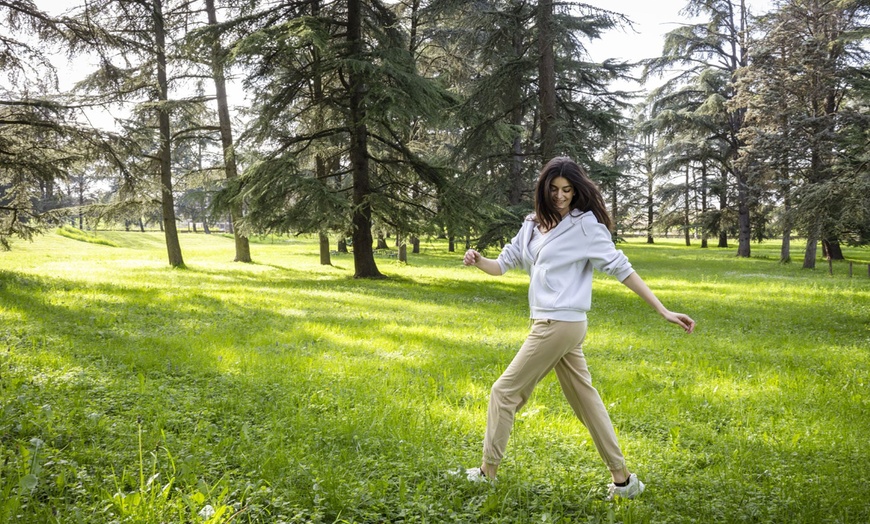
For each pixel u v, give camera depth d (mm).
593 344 8195
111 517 2594
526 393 3219
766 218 33438
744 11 34469
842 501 3088
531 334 3158
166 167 20250
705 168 39594
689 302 13930
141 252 30859
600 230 3062
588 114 21688
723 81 36062
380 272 20781
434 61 25109
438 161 21156
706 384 6023
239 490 3000
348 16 18188
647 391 5691
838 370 6820
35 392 4504
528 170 24125
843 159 17453
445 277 20516
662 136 38594
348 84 18812
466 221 17500
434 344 7816
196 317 9281
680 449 4051
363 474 3365
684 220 43219
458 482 3262
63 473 2889
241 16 17766
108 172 16266
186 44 17141
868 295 15344
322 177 18125
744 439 4219
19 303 9164
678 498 3145
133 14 16219
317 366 6152
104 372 5398
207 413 4344
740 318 11414
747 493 3229
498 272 3398
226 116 21859
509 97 20750
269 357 6441
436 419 4414
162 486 3020
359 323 9359
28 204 15484
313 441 3859
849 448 4023
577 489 3258
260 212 16734
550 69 19391
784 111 24828
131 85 19047
